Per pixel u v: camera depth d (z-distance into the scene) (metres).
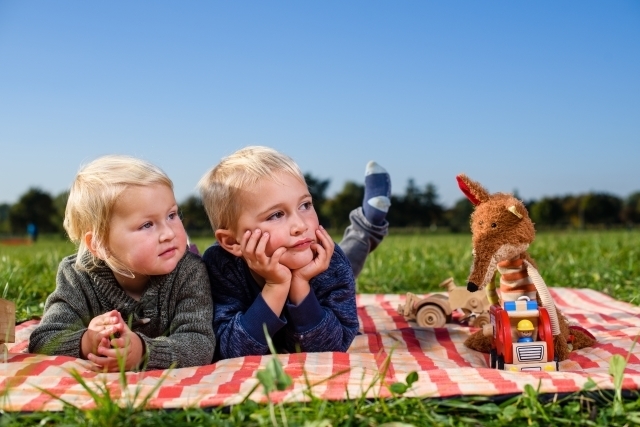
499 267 2.74
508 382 1.87
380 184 4.08
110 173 2.41
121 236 2.39
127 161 2.48
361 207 4.11
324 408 1.67
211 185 2.61
